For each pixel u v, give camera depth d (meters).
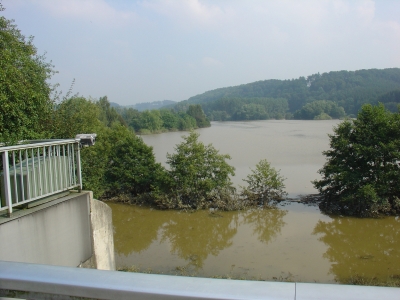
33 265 1.43
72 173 5.80
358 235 14.58
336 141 18.64
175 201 18.92
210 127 99.12
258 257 12.20
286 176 25.38
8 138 7.89
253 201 19.02
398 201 16.98
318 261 11.80
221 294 1.13
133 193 21.09
